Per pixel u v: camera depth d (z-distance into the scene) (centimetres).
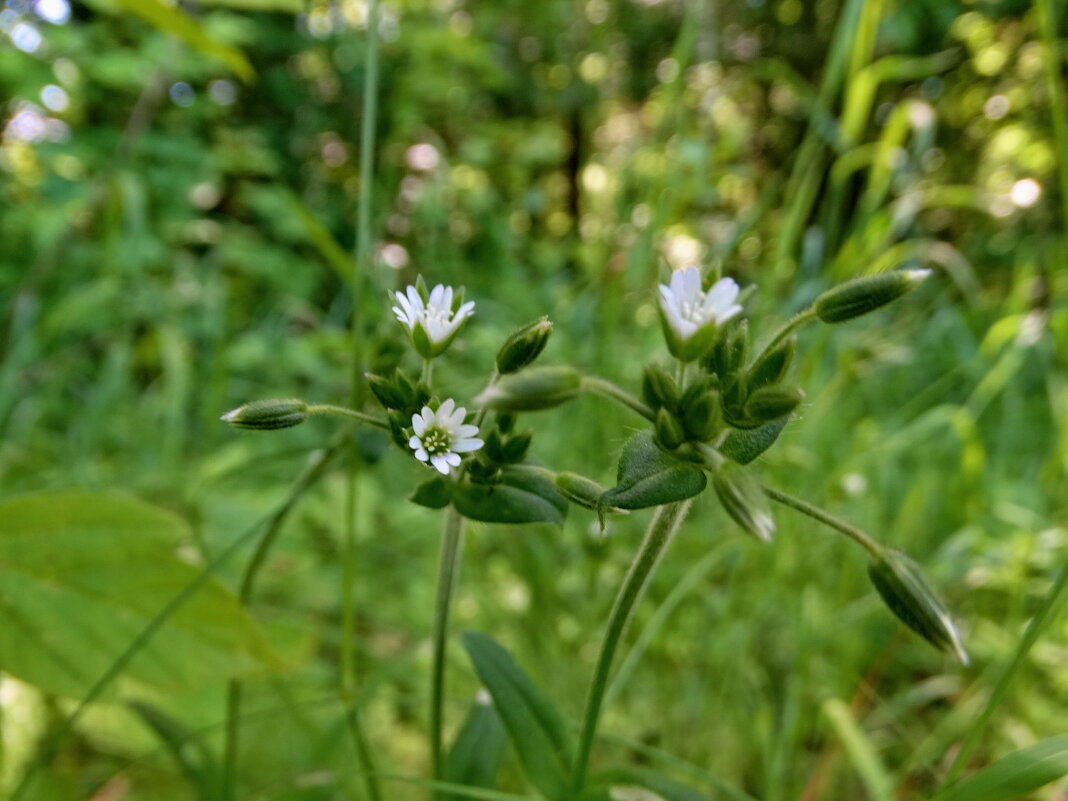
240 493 20
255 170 48
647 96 55
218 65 39
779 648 17
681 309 7
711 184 31
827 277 18
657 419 7
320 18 53
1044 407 26
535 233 50
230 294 38
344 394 22
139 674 9
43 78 34
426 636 17
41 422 26
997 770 7
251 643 10
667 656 15
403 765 14
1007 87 45
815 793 14
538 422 20
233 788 11
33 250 34
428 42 48
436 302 8
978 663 17
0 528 9
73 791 12
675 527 8
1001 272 36
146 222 36
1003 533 19
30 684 9
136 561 9
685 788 8
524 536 15
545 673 15
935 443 22
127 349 26
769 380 7
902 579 7
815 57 59
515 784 12
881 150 17
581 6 59
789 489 16
